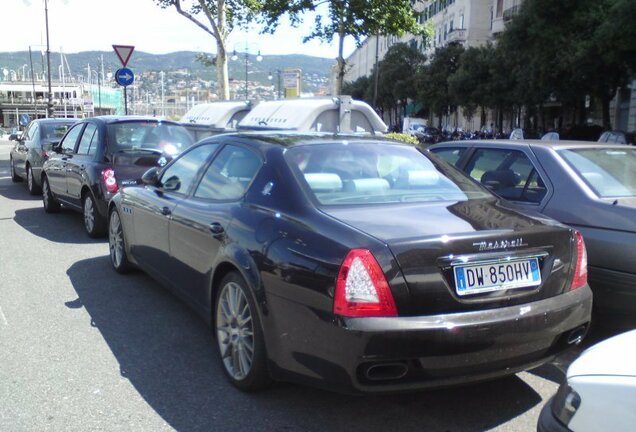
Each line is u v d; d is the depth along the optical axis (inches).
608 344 100.0
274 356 133.9
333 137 176.2
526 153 207.3
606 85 1101.1
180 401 144.3
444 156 244.4
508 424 136.3
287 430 131.8
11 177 673.0
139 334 188.2
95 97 4173.2
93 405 141.7
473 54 1669.5
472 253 124.6
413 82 2229.3
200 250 168.6
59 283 243.8
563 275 137.4
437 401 146.9
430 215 138.2
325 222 132.2
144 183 225.8
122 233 247.6
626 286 168.4
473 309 123.7
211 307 164.2
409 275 119.1
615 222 172.1
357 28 861.2
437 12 2805.1
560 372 165.9
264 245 138.2
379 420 137.2
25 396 145.9
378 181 157.2
